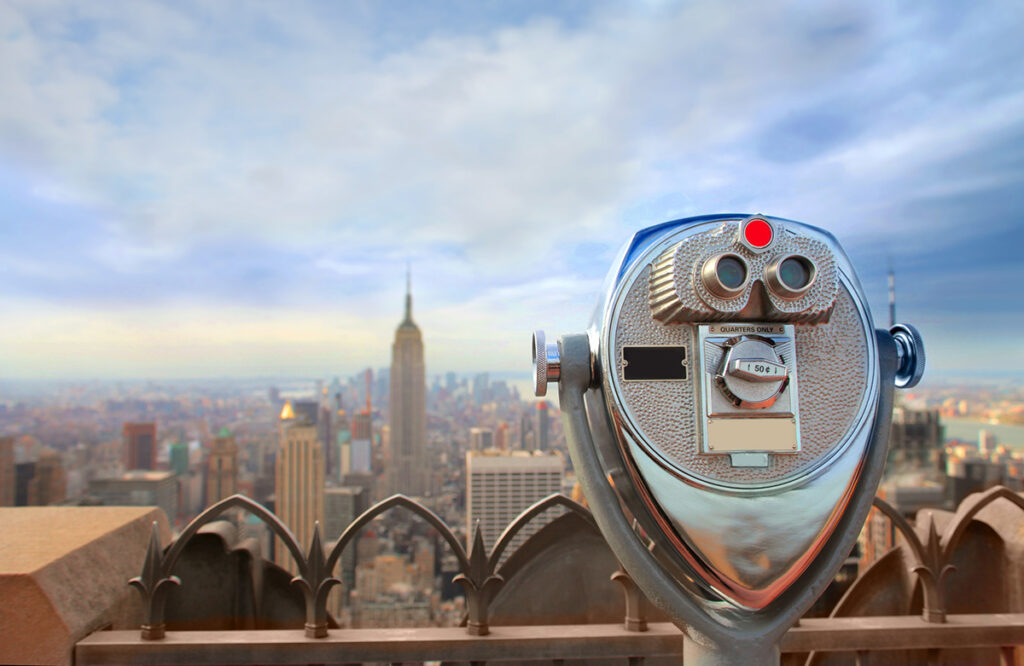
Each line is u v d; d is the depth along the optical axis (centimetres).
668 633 107
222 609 123
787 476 76
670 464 75
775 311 75
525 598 124
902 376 87
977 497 120
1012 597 121
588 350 80
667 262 75
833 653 124
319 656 104
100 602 107
